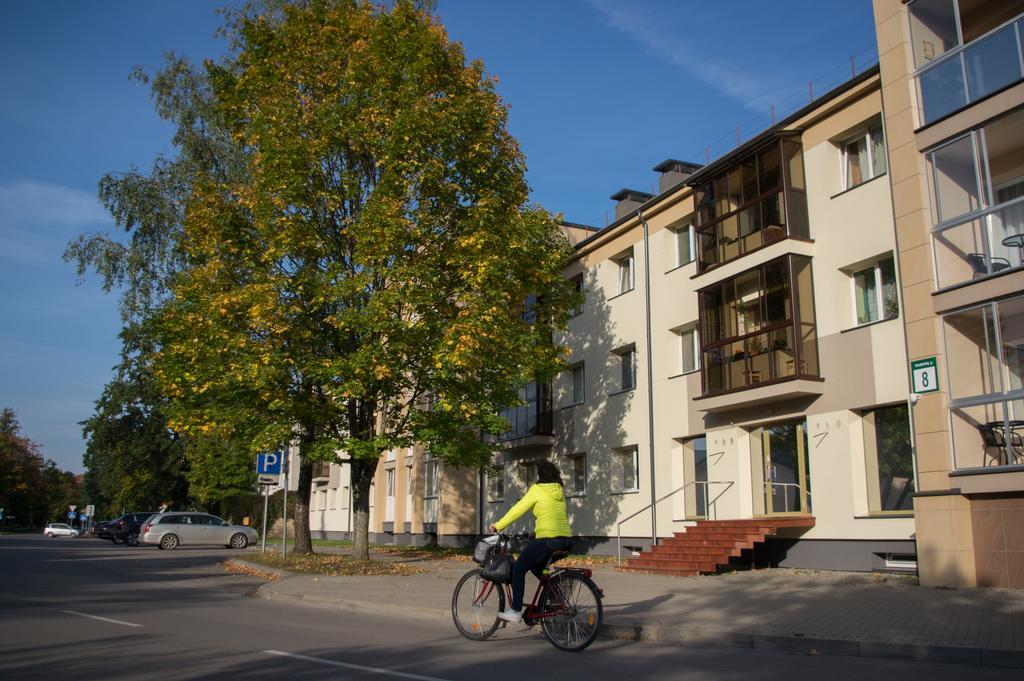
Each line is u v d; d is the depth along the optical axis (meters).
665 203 23.52
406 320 17.98
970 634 8.97
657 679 7.05
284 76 19.12
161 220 26.09
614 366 25.41
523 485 29.39
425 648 8.71
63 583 16.56
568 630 8.63
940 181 14.97
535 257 20.42
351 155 19.52
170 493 56.03
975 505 13.54
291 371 18.11
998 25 15.10
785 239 18.16
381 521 39.34
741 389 18.80
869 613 10.77
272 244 17.94
